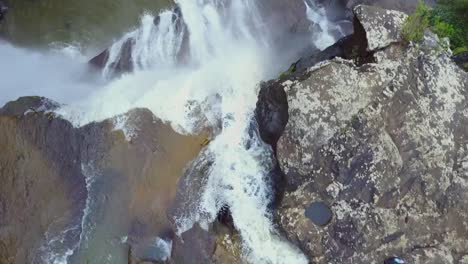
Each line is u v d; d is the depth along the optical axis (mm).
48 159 8031
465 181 7914
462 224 7820
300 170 7949
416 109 8125
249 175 8523
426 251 7633
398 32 8625
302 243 7707
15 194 7770
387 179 7809
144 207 8023
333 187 7828
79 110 8547
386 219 7680
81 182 8008
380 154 7852
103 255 7699
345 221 7684
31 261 7508
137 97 9133
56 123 8219
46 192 7867
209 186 8359
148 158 8328
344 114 8062
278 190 8352
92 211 7902
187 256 7688
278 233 8023
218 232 7977
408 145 7961
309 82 8180
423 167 7895
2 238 7562
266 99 8758
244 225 8055
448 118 8180
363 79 8266
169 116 8984
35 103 8633
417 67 8375
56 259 7574
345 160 7867
